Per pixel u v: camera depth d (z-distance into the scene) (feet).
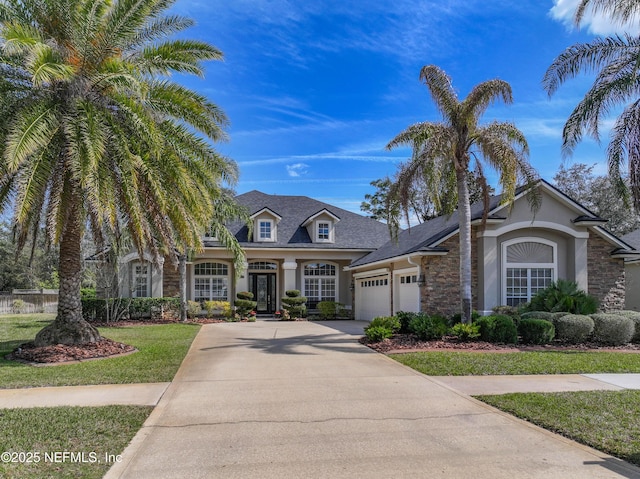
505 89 44.16
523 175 47.09
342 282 90.84
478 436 19.10
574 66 40.50
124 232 56.80
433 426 20.34
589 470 15.76
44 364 34.09
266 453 17.22
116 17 35.65
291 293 82.84
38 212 37.47
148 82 38.40
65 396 25.30
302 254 86.02
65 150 35.01
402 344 42.75
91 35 35.40
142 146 36.99
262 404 23.81
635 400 24.16
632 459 16.65
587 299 50.49
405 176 48.11
